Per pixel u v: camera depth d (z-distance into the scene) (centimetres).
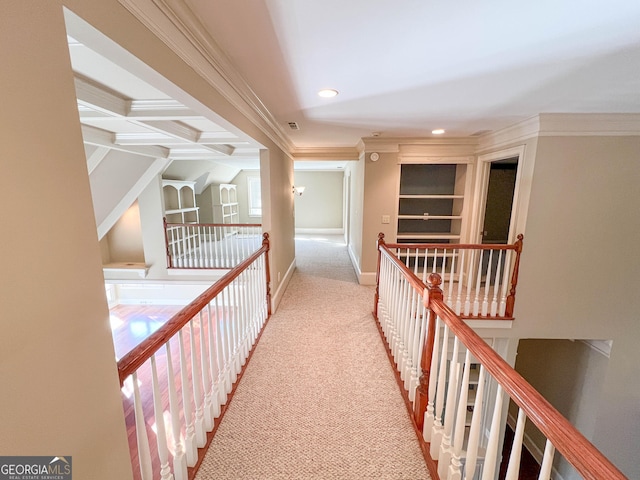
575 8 117
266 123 293
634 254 306
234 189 919
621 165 292
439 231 490
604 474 59
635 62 169
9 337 59
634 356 322
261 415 184
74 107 73
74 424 75
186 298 525
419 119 305
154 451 193
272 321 322
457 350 131
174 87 123
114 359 88
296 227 973
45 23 64
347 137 414
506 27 132
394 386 213
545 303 323
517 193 324
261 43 147
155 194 486
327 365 238
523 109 267
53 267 68
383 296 297
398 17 124
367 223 447
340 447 162
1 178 56
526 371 450
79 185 75
